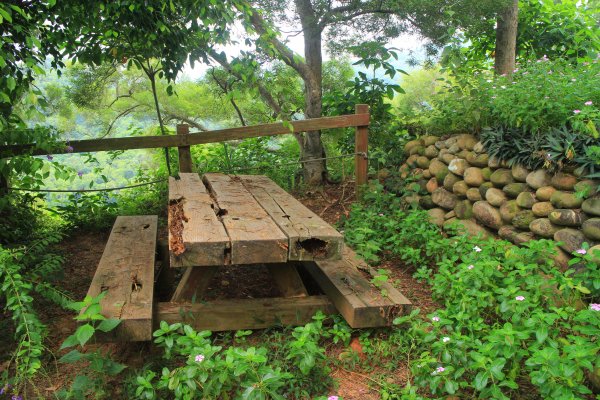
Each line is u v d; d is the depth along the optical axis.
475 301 2.86
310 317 3.06
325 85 8.09
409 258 4.13
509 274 2.96
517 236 3.75
